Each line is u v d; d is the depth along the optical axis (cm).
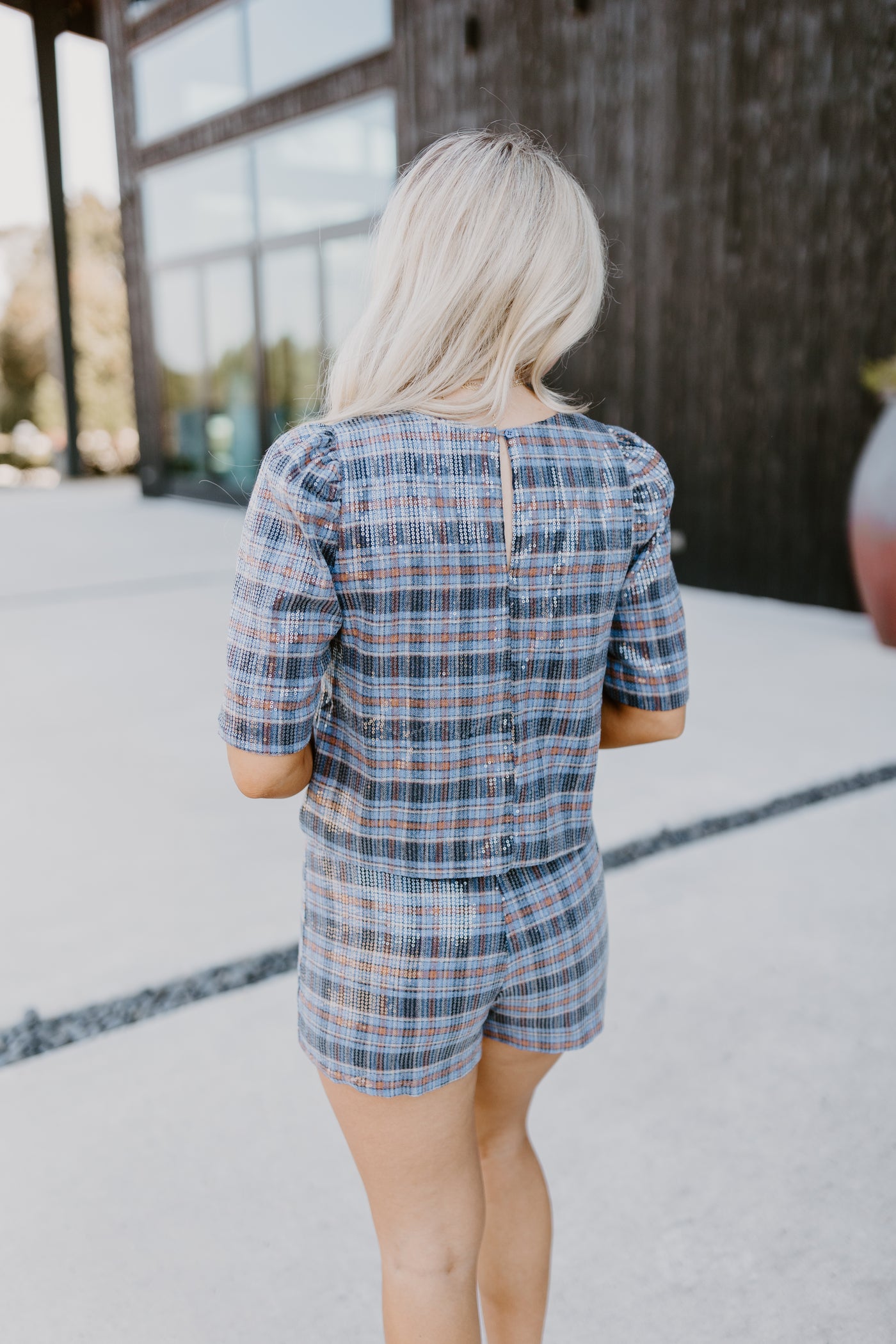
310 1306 152
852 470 597
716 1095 196
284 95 985
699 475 686
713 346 660
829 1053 208
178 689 486
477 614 91
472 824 96
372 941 96
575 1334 146
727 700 452
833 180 577
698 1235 164
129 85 1209
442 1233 106
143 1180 177
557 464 95
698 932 255
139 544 950
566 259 95
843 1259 159
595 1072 203
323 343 1015
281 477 86
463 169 93
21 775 377
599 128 701
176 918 268
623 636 106
